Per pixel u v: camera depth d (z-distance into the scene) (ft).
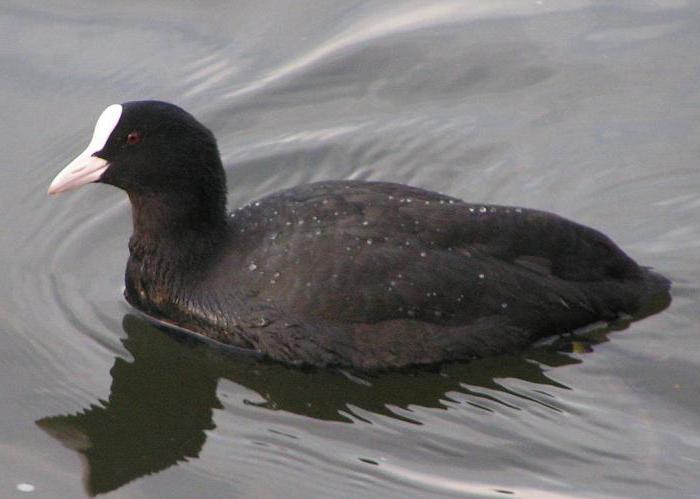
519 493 38.27
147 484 39.60
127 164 44.98
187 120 45.01
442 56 61.21
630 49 60.80
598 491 38.14
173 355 45.39
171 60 60.13
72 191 54.29
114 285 48.85
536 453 39.91
